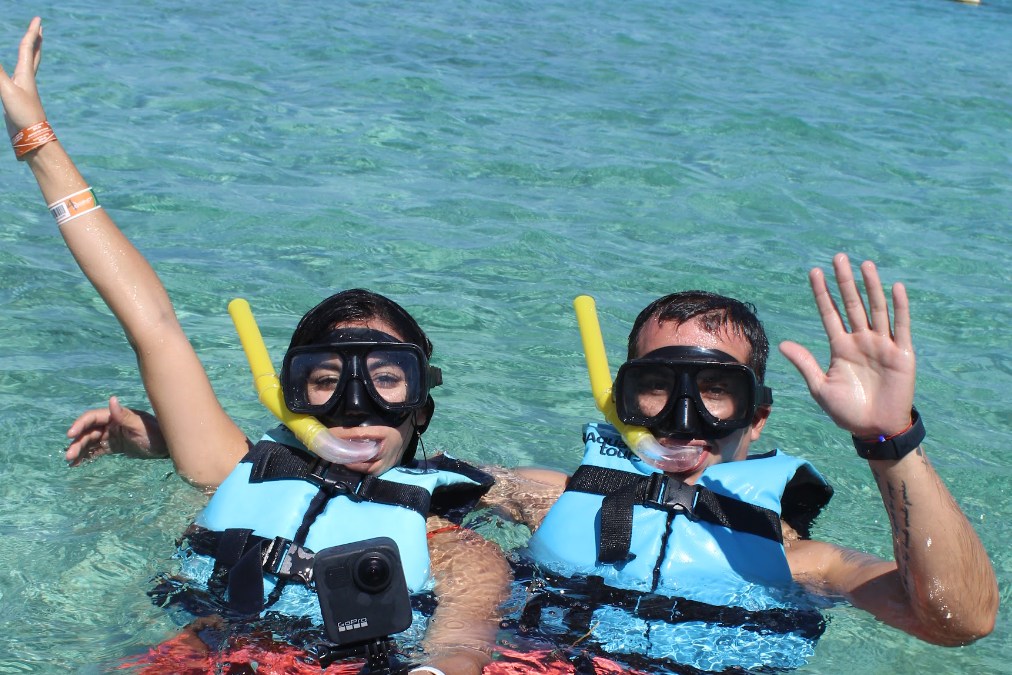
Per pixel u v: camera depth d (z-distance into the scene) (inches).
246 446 135.1
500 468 147.5
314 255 225.6
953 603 105.6
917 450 104.1
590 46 471.2
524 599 117.1
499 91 378.9
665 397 121.6
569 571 121.3
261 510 118.0
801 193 289.0
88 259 130.3
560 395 177.9
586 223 256.1
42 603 114.5
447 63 415.8
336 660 97.0
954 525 105.2
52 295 200.8
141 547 125.0
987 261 246.5
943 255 248.8
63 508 133.6
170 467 141.9
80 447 140.3
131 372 174.9
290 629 106.6
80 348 181.9
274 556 113.1
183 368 132.2
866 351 103.1
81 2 473.4
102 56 382.0
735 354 123.3
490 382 180.1
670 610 114.2
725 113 369.4
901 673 109.7
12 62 358.3
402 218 251.0
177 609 112.6
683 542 119.5
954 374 189.8
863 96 417.1
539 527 129.2
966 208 285.3
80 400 163.6
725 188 288.8
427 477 124.2
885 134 358.9
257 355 126.4
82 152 279.9
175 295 201.8
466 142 315.9
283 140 305.9
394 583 91.6
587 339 131.6
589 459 131.3
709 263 234.8
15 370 171.3
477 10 535.5
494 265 227.0
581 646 109.0
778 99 397.4
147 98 337.1
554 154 310.2
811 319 209.3
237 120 321.1
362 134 315.9
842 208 279.3
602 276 224.2
